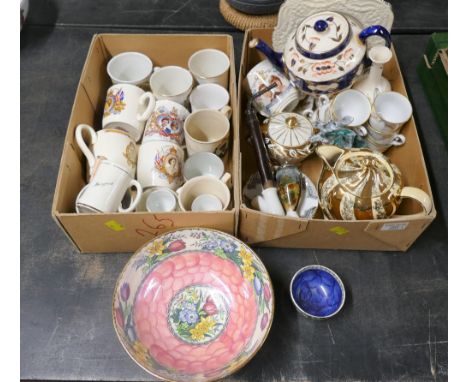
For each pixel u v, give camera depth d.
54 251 0.77
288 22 0.87
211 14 1.12
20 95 0.97
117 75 0.94
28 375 0.65
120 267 0.76
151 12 1.11
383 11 0.84
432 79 0.95
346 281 0.75
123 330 0.63
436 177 0.86
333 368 0.67
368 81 0.83
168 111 0.84
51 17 1.10
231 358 0.64
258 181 0.83
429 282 0.75
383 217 0.71
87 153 0.78
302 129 0.81
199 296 0.71
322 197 0.74
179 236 0.71
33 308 0.72
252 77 0.87
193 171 0.83
